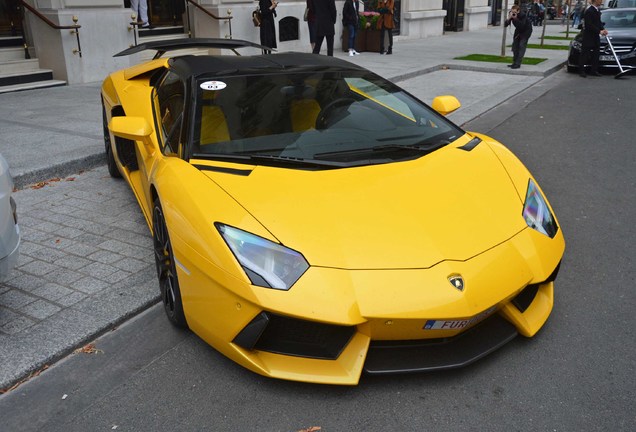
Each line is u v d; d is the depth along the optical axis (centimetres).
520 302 274
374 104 362
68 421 239
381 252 242
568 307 319
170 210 275
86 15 1022
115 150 470
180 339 296
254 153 305
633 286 344
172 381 262
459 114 848
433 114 375
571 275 358
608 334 292
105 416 242
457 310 231
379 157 311
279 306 227
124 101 443
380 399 247
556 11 3866
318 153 309
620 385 254
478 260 248
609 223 445
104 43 1060
